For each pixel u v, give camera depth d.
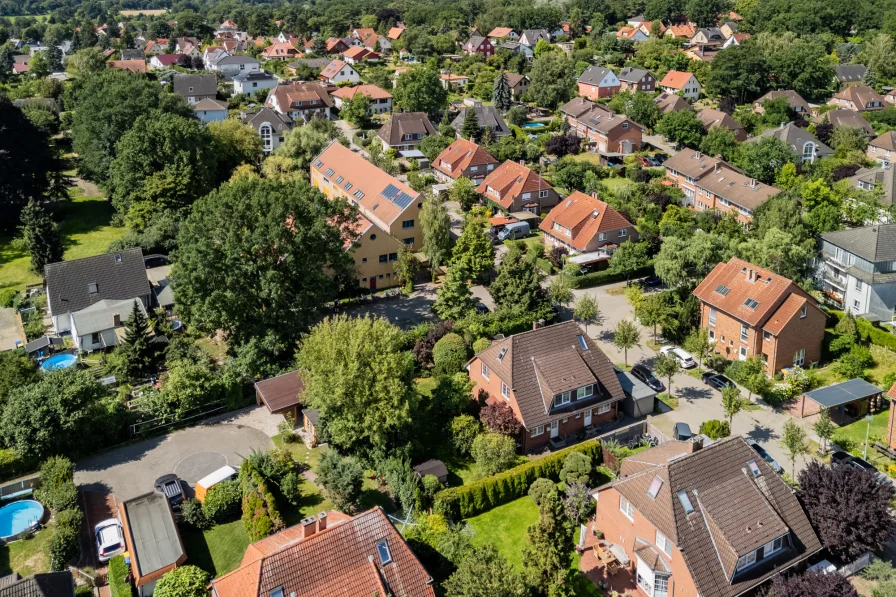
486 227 104.31
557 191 120.38
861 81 180.62
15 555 47.75
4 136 106.50
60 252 94.62
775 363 70.00
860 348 71.44
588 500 51.50
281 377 64.69
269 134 140.25
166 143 104.88
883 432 62.22
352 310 84.44
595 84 175.75
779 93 158.50
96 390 59.19
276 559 38.19
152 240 96.81
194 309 68.19
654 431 60.91
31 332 78.44
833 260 84.19
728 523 43.41
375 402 55.50
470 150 123.38
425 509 51.81
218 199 71.44
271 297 68.12
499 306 80.50
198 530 50.00
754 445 58.44
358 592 39.16
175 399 61.84
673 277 81.00
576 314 78.00
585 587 45.84
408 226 95.69
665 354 73.75
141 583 44.06
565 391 60.06
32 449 55.00
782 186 113.12
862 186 107.56
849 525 45.19
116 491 53.75
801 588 40.22
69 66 198.25
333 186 112.75
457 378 63.69
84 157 116.69
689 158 119.81
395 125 141.25
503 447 55.66
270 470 52.88
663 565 43.41
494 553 42.62
